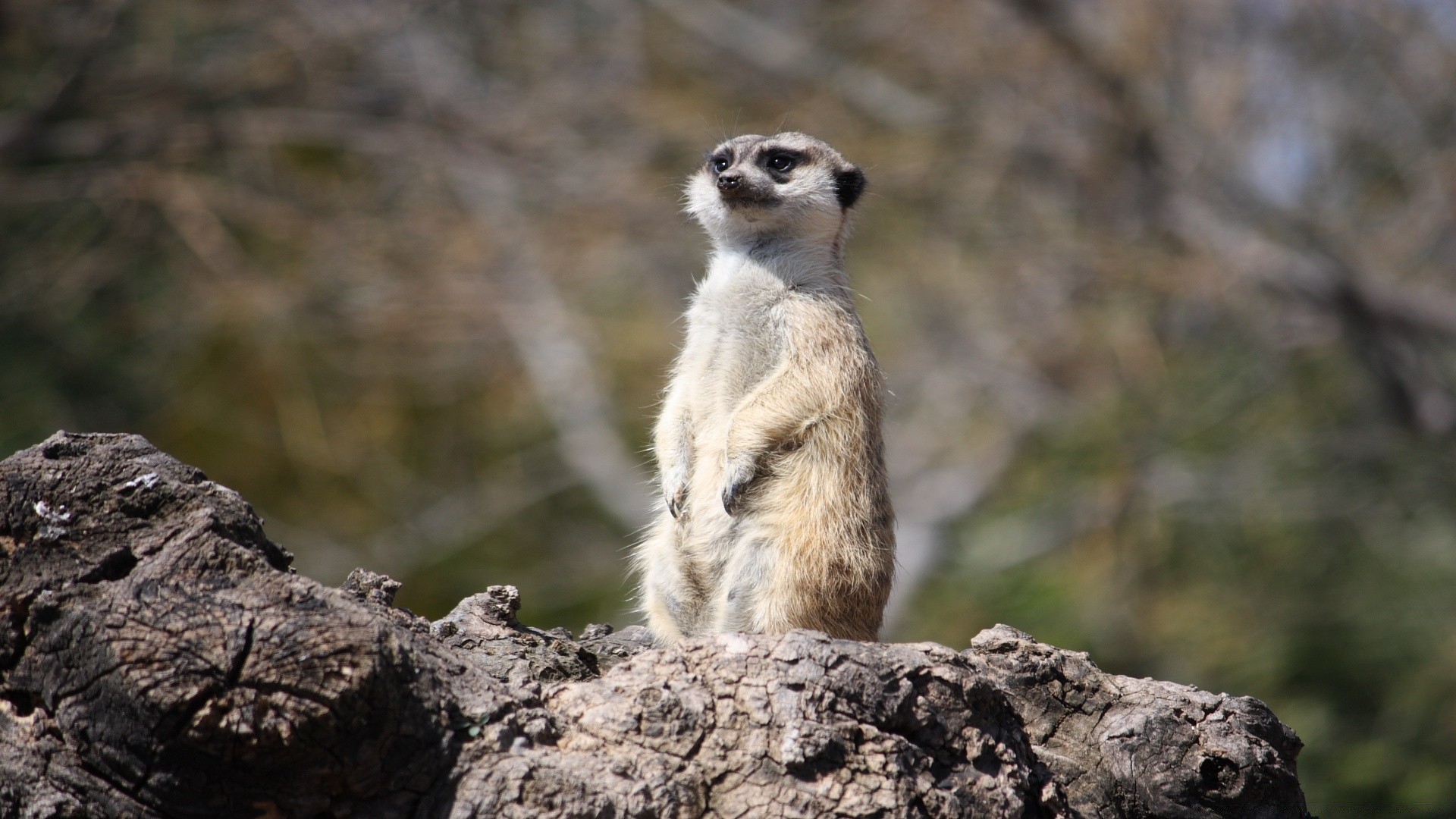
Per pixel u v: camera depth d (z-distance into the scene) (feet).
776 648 20.26
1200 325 78.02
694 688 20.04
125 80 72.18
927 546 78.95
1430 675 65.10
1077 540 74.02
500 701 19.38
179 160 71.77
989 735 20.48
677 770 19.30
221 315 70.85
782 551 27.58
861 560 27.91
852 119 78.64
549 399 82.33
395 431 78.79
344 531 75.97
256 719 17.57
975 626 71.46
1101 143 75.56
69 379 70.95
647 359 80.53
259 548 19.84
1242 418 74.13
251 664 17.69
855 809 19.10
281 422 72.49
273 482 75.05
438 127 77.77
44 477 19.15
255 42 76.64
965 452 83.46
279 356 73.51
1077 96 76.64
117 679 17.66
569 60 82.38
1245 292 73.10
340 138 76.28
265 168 76.23
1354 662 66.23
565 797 18.34
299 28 75.82
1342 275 69.87
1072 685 23.15
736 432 28.17
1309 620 67.46
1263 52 76.38
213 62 74.33
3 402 68.49
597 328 80.43
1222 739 22.65
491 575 78.48
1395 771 61.41
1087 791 22.00
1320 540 70.64
